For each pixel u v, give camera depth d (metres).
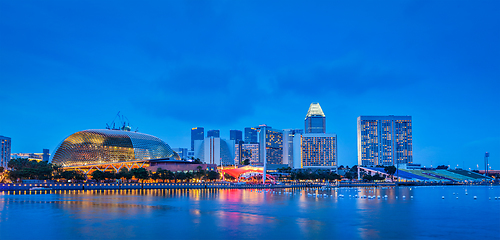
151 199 130.88
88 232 65.81
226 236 62.75
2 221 77.44
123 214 88.38
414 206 106.81
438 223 75.56
